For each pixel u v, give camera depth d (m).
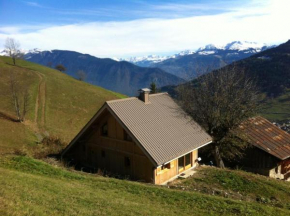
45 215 9.45
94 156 24.08
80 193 13.07
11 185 12.23
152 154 18.27
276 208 14.29
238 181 19.84
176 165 21.20
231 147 25.81
